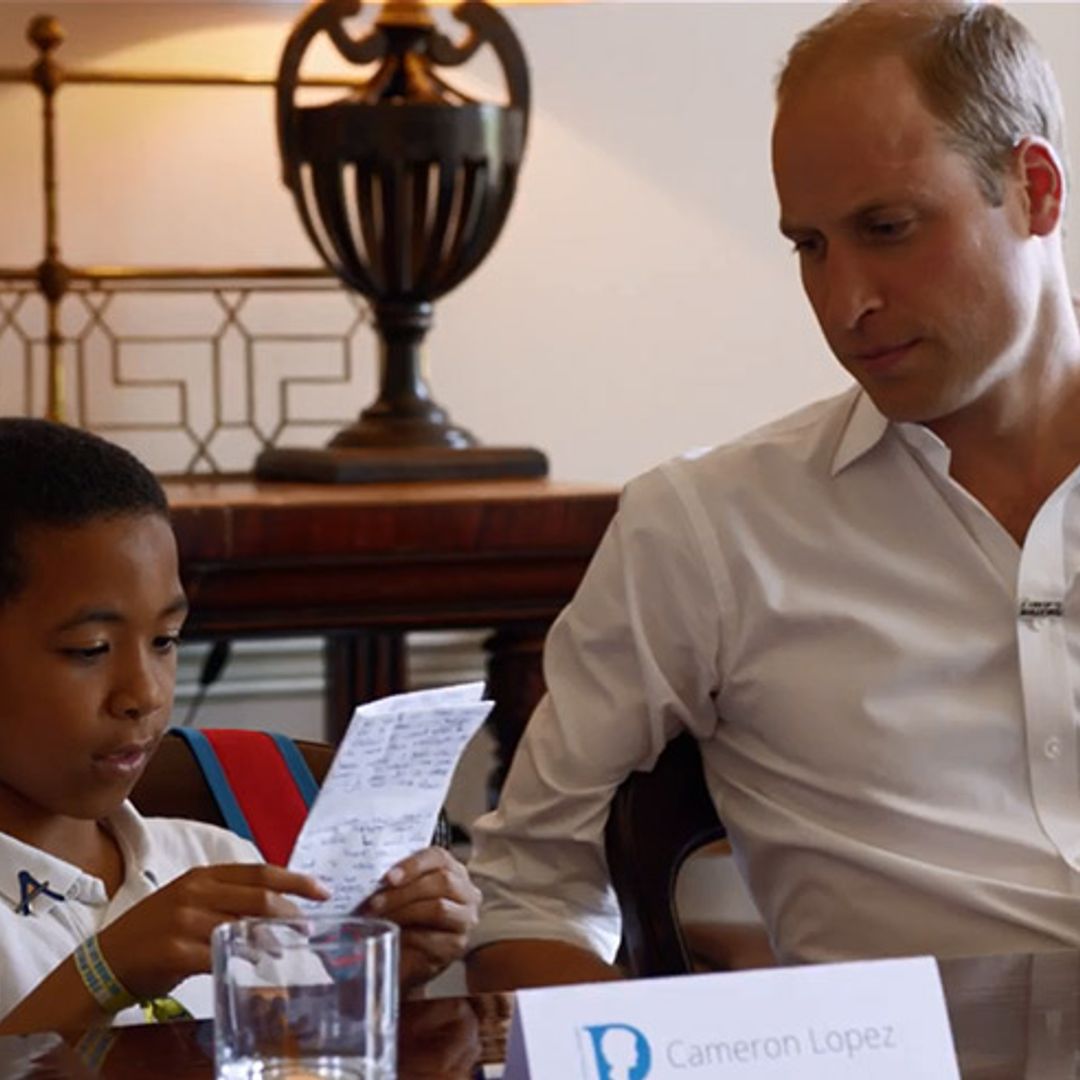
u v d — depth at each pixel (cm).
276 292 652
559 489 530
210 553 491
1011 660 316
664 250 697
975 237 297
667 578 325
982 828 311
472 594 516
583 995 183
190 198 646
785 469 325
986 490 321
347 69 648
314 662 679
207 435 655
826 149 295
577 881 327
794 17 701
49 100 578
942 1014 192
